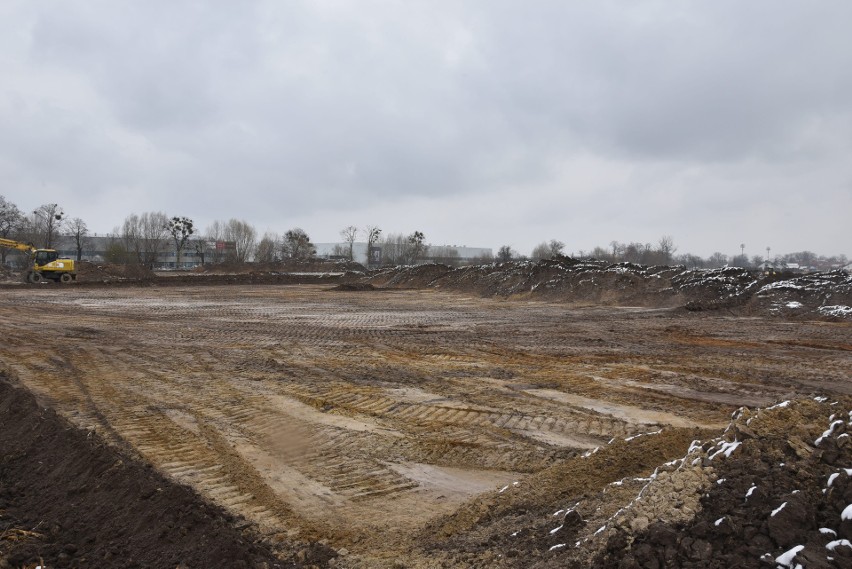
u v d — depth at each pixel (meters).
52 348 16.75
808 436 4.66
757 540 3.62
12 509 6.37
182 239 84.12
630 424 9.41
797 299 25.28
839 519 3.68
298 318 24.98
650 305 29.28
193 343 17.88
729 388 11.91
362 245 122.69
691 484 4.28
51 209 71.19
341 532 5.81
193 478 7.20
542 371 13.67
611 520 4.18
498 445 8.41
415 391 11.68
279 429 9.17
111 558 5.25
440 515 6.09
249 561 4.96
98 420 9.62
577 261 37.66
